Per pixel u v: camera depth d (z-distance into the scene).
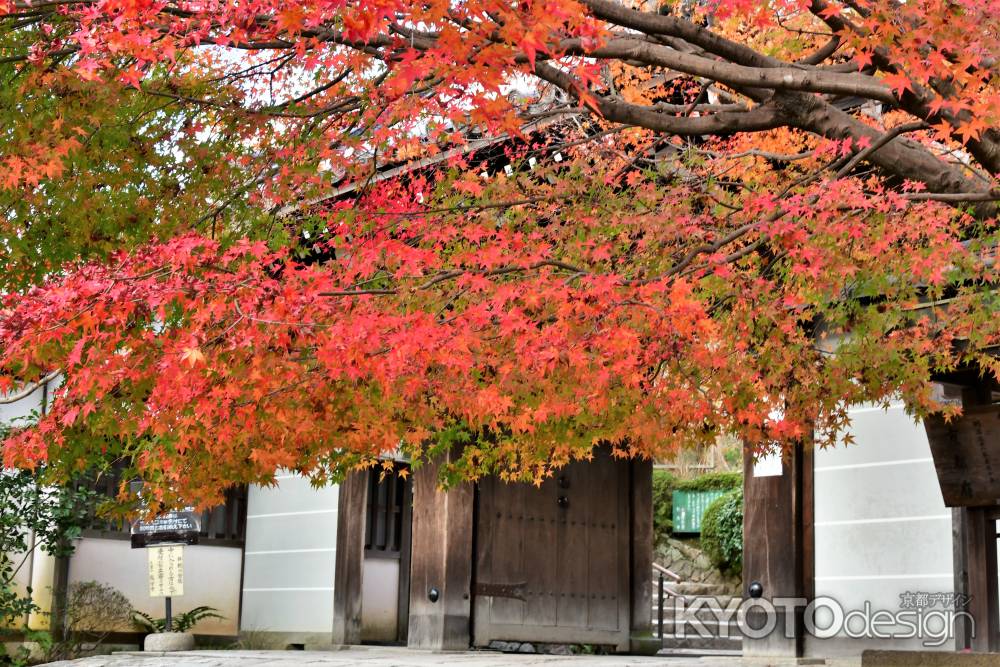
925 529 9.84
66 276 5.14
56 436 5.39
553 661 11.81
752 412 7.25
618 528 15.19
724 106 6.84
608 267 7.07
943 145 7.76
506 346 6.27
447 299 6.39
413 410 6.59
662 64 4.79
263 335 5.13
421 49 4.94
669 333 6.20
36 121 5.83
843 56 7.59
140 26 5.09
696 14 5.89
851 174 7.87
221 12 5.22
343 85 6.54
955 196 5.20
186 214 6.54
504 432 9.88
